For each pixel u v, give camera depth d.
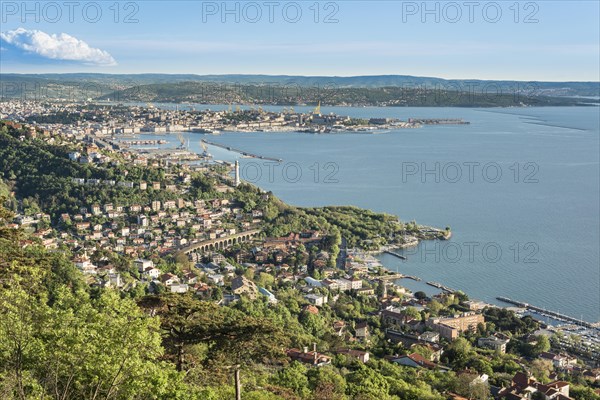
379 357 161.75
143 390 63.62
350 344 168.62
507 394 134.50
